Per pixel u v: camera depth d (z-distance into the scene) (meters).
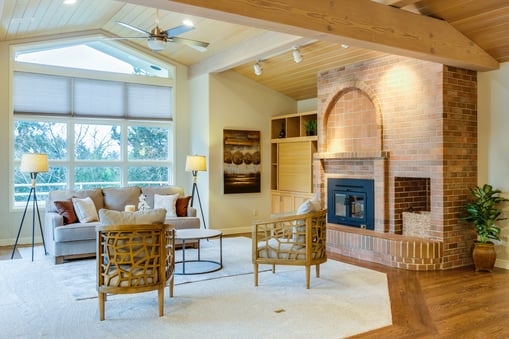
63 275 4.79
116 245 3.37
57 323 3.36
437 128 5.15
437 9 4.48
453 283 4.53
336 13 3.77
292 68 7.18
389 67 5.73
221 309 3.67
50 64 7.14
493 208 5.21
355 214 6.35
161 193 6.78
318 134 6.89
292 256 4.34
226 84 7.88
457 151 5.25
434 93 5.18
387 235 5.55
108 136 7.68
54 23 6.48
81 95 7.34
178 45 7.32
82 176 7.43
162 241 3.49
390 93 5.72
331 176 6.70
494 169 5.29
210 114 7.71
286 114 8.57
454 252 5.26
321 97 6.83
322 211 4.41
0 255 5.90
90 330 3.21
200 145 7.95
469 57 4.87
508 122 5.14
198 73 7.94
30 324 3.34
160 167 8.20
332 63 6.50
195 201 8.13
